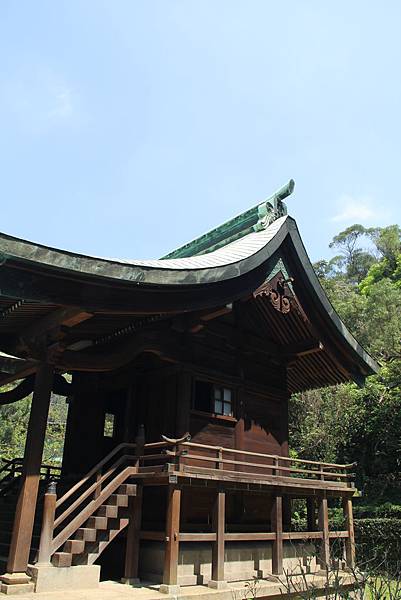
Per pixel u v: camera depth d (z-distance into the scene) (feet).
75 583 22.22
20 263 17.79
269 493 33.88
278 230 33.50
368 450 67.97
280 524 30.04
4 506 32.17
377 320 86.22
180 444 25.20
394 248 150.30
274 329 38.96
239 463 28.22
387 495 63.16
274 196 37.09
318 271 170.50
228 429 33.71
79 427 36.11
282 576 28.94
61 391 37.47
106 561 29.78
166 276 23.13
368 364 39.24
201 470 25.71
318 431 72.33
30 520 21.94
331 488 34.40
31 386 35.24
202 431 31.65
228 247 35.45
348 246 219.00
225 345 35.24
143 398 33.17
